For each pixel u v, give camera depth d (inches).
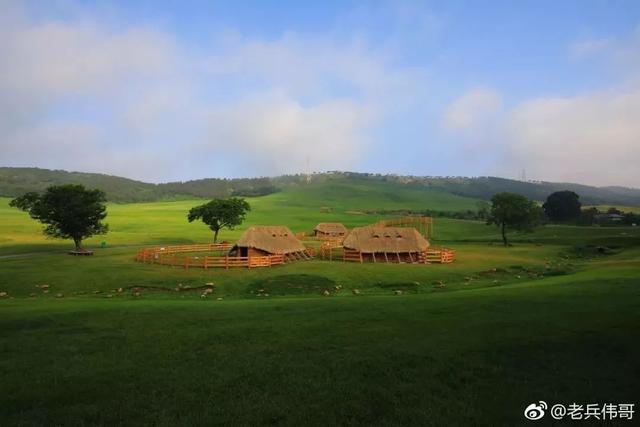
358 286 2048.5
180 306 1257.4
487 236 4968.0
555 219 6865.2
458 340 802.2
